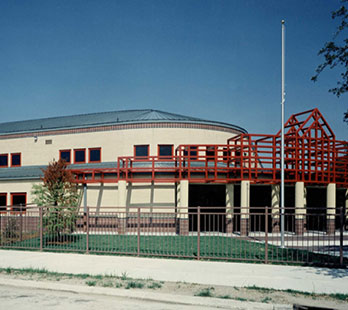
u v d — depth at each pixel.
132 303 7.93
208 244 17.39
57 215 16.64
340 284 9.62
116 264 12.18
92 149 28.03
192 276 10.41
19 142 30.55
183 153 25.41
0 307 7.55
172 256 13.76
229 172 23.88
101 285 9.20
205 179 23.02
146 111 33.38
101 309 7.45
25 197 26.75
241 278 10.22
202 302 7.89
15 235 18.89
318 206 30.67
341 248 12.06
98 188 25.25
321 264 12.12
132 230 24.27
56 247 15.95
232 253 14.58
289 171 24.81
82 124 29.36
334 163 25.27
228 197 23.81
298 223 23.66
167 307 7.66
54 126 31.41
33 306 7.64
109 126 27.58
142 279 9.93
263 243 18.47
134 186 24.84
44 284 9.32
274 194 24.53
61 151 29.08
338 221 29.25
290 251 15.64
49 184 17.58
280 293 8.68
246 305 7.70
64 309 7.42
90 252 14.65
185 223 22.22
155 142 26.62
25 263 12.34
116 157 27.08
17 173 28.48
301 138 24.22
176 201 24.45
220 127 28.08
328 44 12.20
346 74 12.17
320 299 8.22
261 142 24.09
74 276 10.26
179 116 31.56
